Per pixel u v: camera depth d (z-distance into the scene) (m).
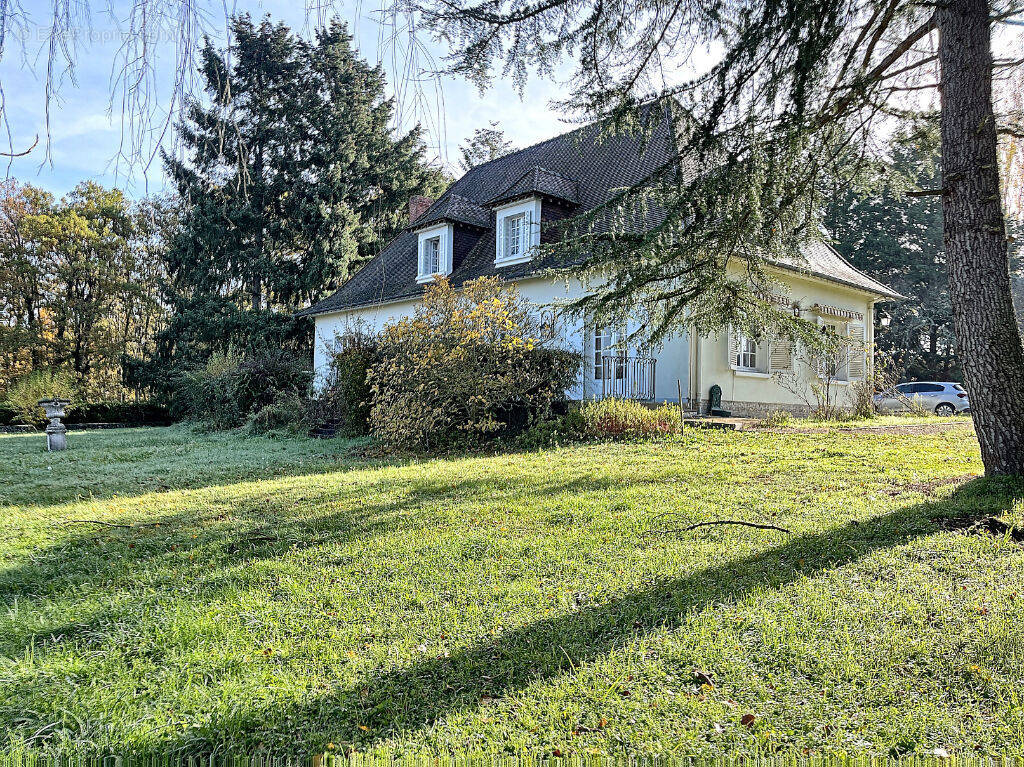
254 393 17.55
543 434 9.70
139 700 2.53
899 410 15.80
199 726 2.32
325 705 2.44
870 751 2.05
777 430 9.72
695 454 7.74
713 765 2.04
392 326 11.72
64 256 26.73
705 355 12.46
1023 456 5.04
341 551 4.35
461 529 4.75
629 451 8.34
